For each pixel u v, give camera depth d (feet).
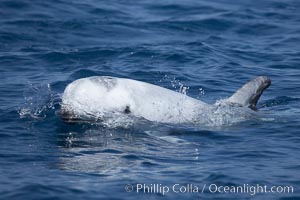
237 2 295.07
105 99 157.48
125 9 286.25
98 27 262.47
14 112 169.17
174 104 163.84
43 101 178.19
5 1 281.95
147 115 159.74
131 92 160.04
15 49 237.25
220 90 195.52
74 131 155.43
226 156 140.26
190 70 214.28
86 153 141.59
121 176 128.36
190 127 158.92
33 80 201.67
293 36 255.70
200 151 143.43
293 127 159.53
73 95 156.76
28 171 130.82
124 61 222.69
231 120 163.22
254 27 265.95
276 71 215.51
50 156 139.74
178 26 265.34
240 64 222.28
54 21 267.39
